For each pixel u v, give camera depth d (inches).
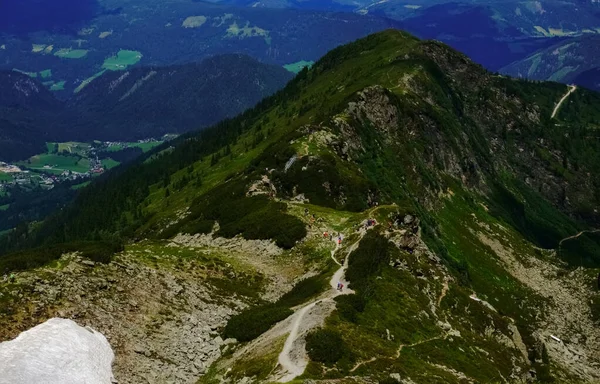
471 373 3147.1
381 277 3816.4
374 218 4970.5
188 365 2748.5
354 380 2397.9
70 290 2807.6
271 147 7524.6
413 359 2908.5
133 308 2938.0
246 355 2753.4
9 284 2689.5
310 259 4279.0
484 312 4414.4
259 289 3846.0
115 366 2455.7
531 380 3905.0
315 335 2642.7
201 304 3297.2
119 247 3548.2
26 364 2075.5
